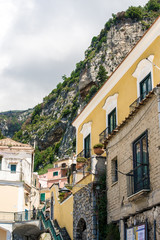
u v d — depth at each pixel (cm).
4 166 3900
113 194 1545
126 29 9562
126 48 9281
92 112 2338
